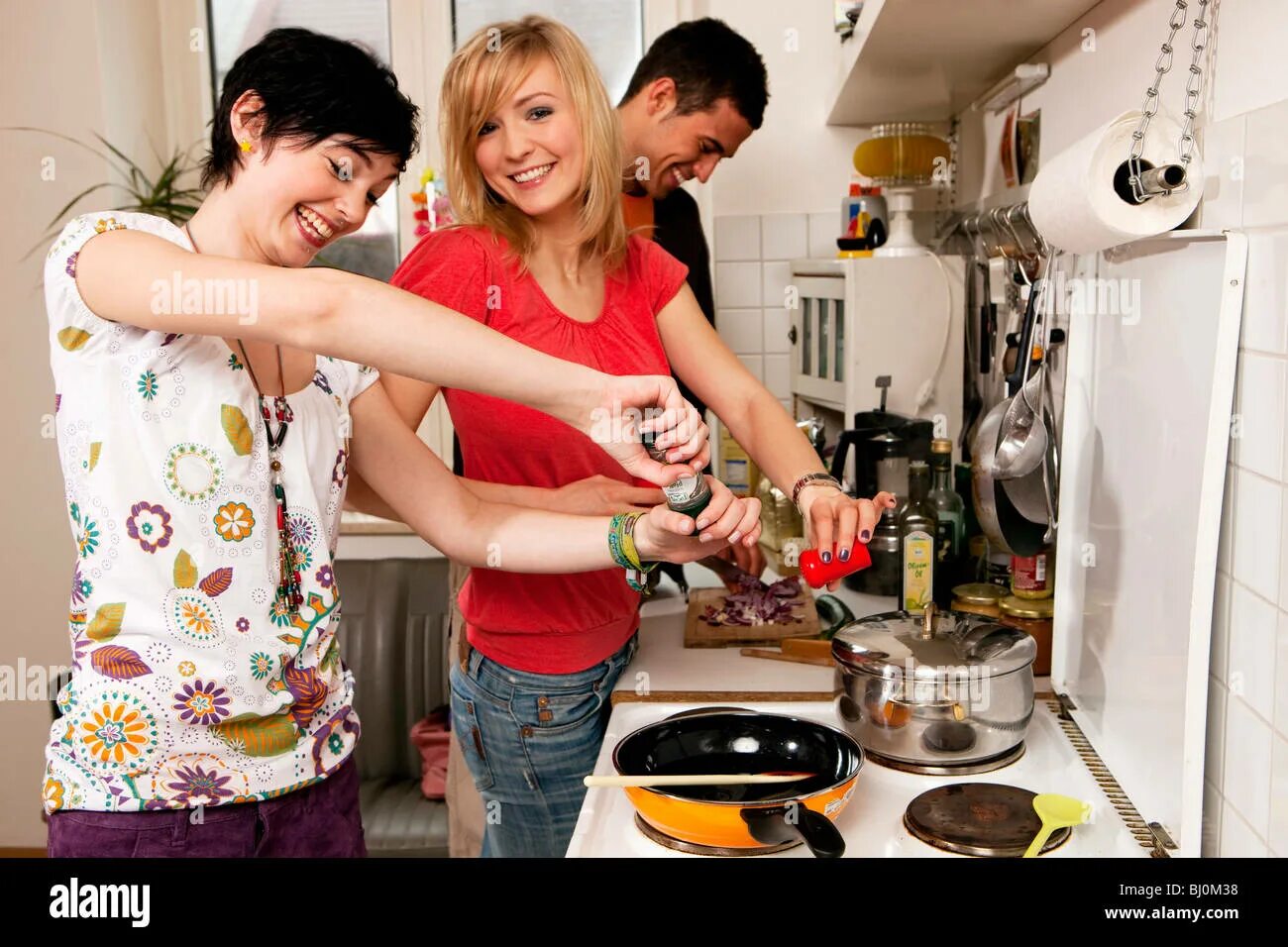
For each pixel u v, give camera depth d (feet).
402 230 9.98
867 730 4.10
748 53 6.40
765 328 9.37
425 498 4.11
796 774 3.74
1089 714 4.37
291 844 3.63
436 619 8.25
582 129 4.34
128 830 3.38
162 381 3.28
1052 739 4.34
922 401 7.48
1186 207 3.60
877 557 6.45
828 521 4.27
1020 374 5.08
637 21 9.64
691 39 6.32
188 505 3.33
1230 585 3.53
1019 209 5.78
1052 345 5.01
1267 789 3.25
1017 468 4.80
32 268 9.04
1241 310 3.40
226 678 3.41
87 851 3.37
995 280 6.85
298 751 3.62
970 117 7.98
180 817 3.42
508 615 4.69
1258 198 3.27
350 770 3.89
